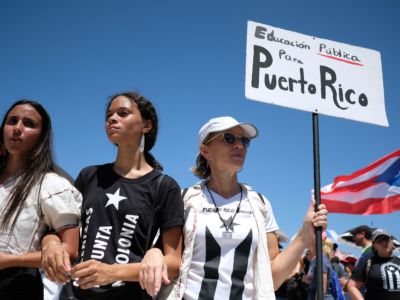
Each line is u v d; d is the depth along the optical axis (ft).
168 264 9.05
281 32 12.04
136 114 10.07
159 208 9.35
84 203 9.46
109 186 9.48
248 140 11.15
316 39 12.37
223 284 9.70
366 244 27.17
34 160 9.05
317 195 10.82
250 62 11.47
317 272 10.04
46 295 12.66
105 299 8.54
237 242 10.05
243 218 10.41
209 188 10.95
